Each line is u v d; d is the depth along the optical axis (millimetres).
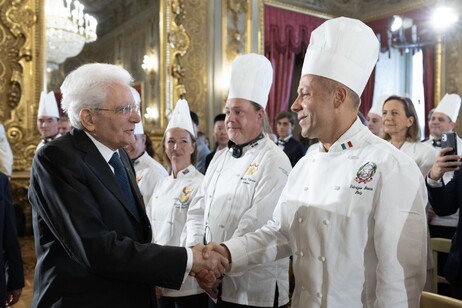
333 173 1270
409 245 1115
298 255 1310
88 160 1270
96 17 6445
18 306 3105
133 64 6645
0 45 5656
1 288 1877
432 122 3545
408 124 2611
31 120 5758
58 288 1207
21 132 5707
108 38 6504
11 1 5676
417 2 7453
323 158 1309
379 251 1135
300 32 8016
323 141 1337
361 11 8391
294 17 7926
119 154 1515
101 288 1222
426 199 1187
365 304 1188
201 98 7066
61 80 6141
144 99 6715
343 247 1190
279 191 1652
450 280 1836
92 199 1220
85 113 1293
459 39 7086
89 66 1324
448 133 1878
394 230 1118
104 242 1157
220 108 7164
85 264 1163
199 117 7035
